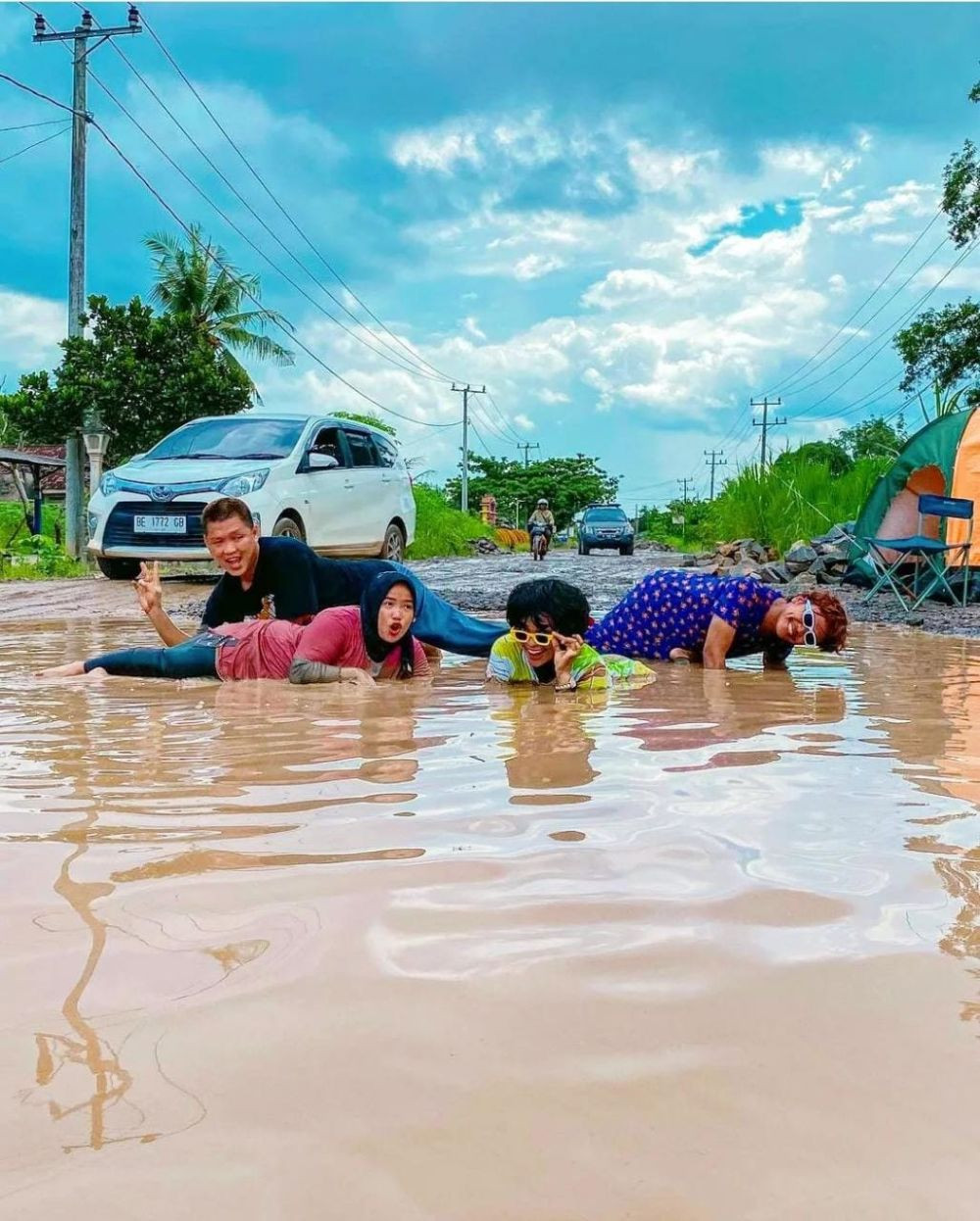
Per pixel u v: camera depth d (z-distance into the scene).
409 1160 0.92
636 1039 1.13
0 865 1.76
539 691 4.14
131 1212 0.85
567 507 76.25
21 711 3.52
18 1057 1.09
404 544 13.45
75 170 18.06
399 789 2.35
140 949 1.39
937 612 8.93
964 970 1.33
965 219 22.72
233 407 18.97
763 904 1.57
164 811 2.13
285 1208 0.86
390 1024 1.17
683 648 5.15
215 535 4.82
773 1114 0.99
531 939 1.43
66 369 17.53
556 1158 0.92
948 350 23.59
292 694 4.00
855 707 3.74
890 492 11.22
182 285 25.62
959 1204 0.86
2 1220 0.84
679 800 2.25
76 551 17.42
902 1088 1.04
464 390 53.44
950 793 2.35
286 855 1.82
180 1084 1.04
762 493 16.50
